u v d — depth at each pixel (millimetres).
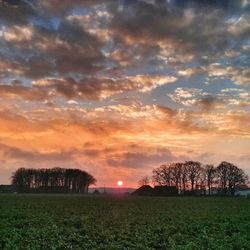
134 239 25031
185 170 155000
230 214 45500
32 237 24547
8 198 86250
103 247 22297
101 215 42781
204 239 25391
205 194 150000
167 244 23688
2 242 22766
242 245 23406
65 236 25938
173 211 50156
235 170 148500
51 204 62656
